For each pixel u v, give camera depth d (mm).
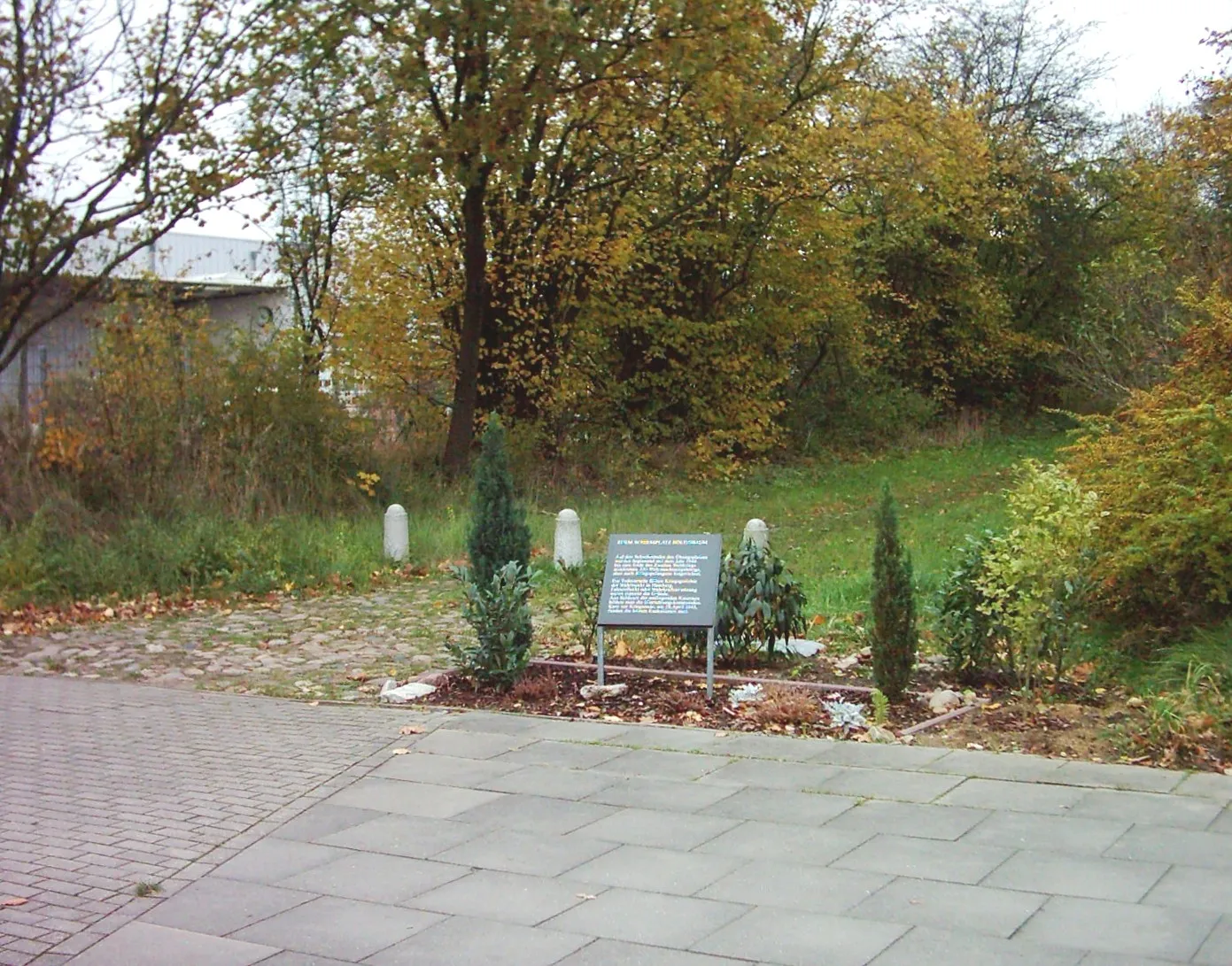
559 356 24828
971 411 36719
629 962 4438
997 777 6543
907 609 8328
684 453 27078
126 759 7508
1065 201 36219
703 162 25859
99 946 4770
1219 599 8812
